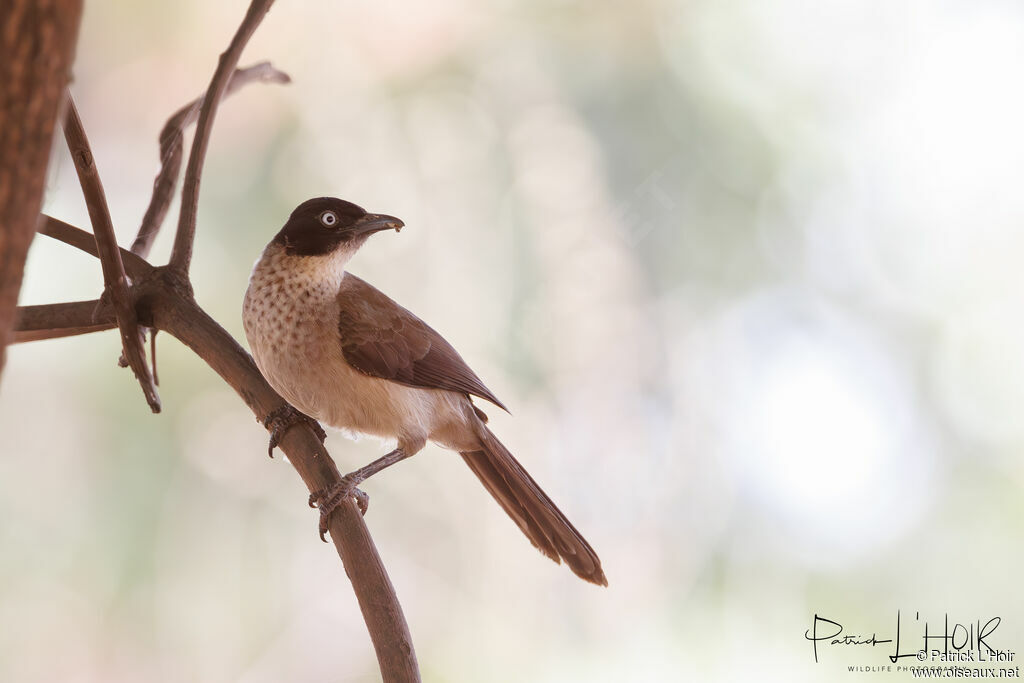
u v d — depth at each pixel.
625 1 14.58
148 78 14.28
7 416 13.09
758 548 13.23
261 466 13.54
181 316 4.46
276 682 13.12
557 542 5.70
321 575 13.58
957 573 12.44
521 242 13.97
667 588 13.12
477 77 14.62
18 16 1.95
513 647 12.77
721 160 14.40
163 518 13.26
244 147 13.90
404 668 3.74
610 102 14.59
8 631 12.66
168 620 13.12
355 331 5.38
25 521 12.95
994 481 12.83
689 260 14.19
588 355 13.47
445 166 14.21
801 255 14.25
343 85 14.40
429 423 5.70
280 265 5.37
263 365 5.42
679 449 13.54
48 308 4.49
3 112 1.99
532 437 13.23
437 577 12.95
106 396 13.27
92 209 4.19
